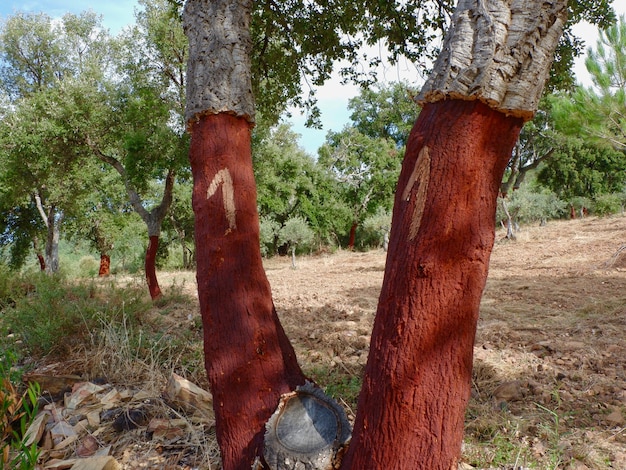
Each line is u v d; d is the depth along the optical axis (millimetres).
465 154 1447
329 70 6230
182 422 3281
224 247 2188
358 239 33438
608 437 2961
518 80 1435
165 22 8828
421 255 1469
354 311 7371
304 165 29328
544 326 5820
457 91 1439
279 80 6383
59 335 4754
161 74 9328
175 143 8625
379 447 1512
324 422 1938
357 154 32375
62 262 23266
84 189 17625
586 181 32625
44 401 3689
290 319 6859
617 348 4695
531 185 37688
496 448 2863
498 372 4199
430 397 1474
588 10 5355
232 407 2041
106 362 4328
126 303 6051
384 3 5340
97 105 10188
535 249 16234
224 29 2377
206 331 2160
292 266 20219
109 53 15977
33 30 18891
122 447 3109
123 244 23781
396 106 35031
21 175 13844
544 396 3531
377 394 1522
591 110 8281
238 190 2256
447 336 1472
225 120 2322
